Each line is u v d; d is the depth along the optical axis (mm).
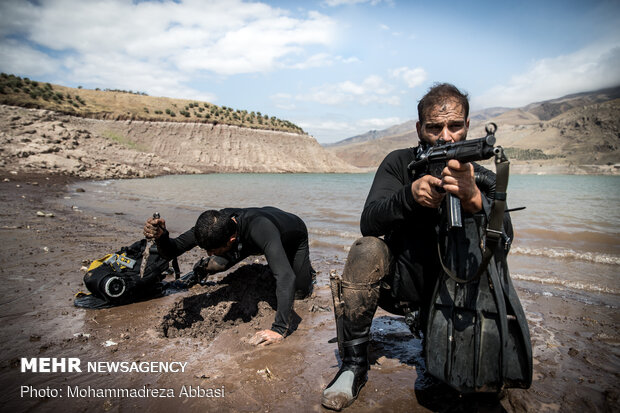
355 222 9211
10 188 16344
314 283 4305
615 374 2266
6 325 3133
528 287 4156
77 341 2852
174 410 1957
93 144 50031
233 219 3025
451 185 1454
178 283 4301
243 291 3820
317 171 84250
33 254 5402
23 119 47719
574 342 2742
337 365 2428
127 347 2748
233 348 2727
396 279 1969
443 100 1870
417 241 1876
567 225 8703
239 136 79062
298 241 3617
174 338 2957
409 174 2033
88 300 3605
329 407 1926
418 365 2416
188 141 71562
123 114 68500
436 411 1898
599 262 5258
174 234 7242
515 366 1551
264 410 1948
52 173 27250
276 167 76812
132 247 3895
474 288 1580
